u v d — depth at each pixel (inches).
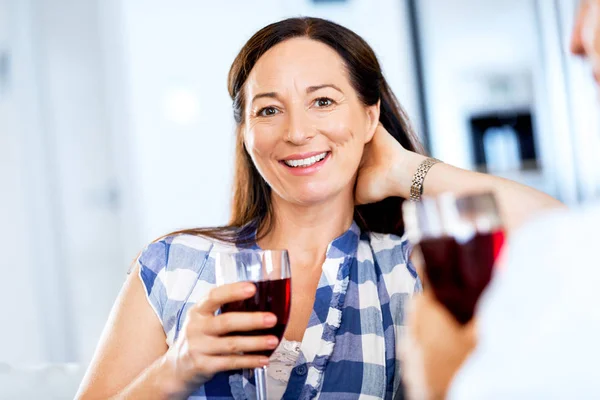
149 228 210.2
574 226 32.1
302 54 66.1
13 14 206.7
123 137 208.8
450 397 34.6
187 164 209.5
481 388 31.8
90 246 211.2
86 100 209.8
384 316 65.1
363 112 69.0
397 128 74.6
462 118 183.8
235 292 49.1
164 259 67.7
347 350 62.9
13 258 206.5
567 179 177.0
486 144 183.6
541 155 179.5
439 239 37.3
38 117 208.7
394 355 63.7
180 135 208.8
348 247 66.3
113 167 210.1
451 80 184.5
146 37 207.0
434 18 185.0
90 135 210.2
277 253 50.2
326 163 65.9
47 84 209.9
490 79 182.7
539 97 179.0
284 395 61.3
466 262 36.9
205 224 210.2
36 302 207.6
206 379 52.4
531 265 32.4
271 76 66.0
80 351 210.2
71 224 210.8
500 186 64.0
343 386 61.9
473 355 34.2
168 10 206.4
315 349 62.2
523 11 179.2
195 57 206.8
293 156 65.4
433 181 67.4
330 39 67.1
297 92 65.4
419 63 186.7
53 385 72.4
